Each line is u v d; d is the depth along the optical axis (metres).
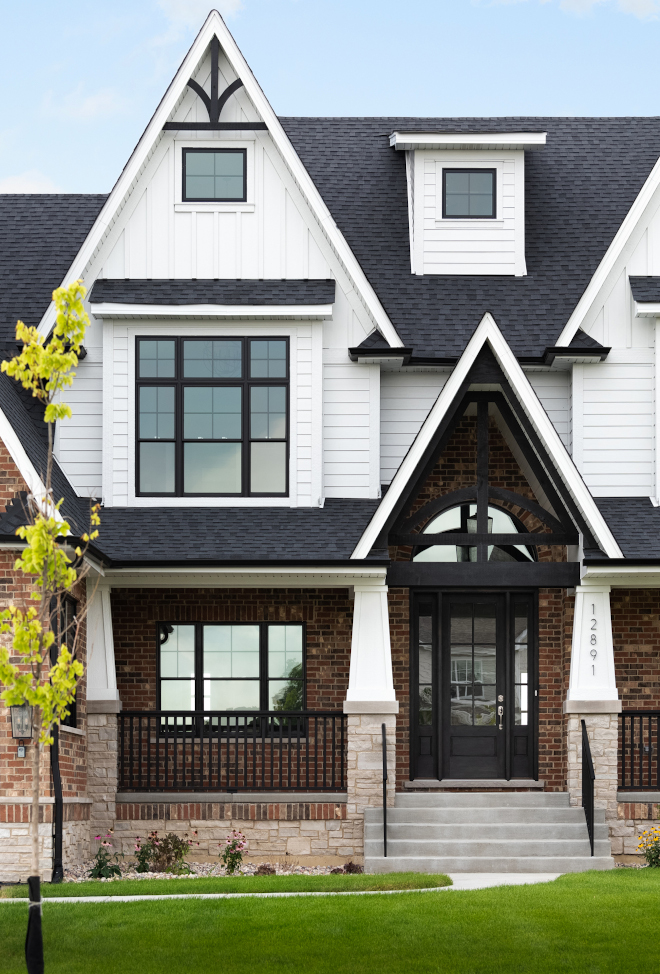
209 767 16.50
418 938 10.82
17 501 14.91
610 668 16.62
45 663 14.68
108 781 16.30
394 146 20.81
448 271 19.50
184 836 16.23
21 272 19.66
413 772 17.92
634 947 10.62
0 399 15.30
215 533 17.08
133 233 18.27
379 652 16.48
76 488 18.02
